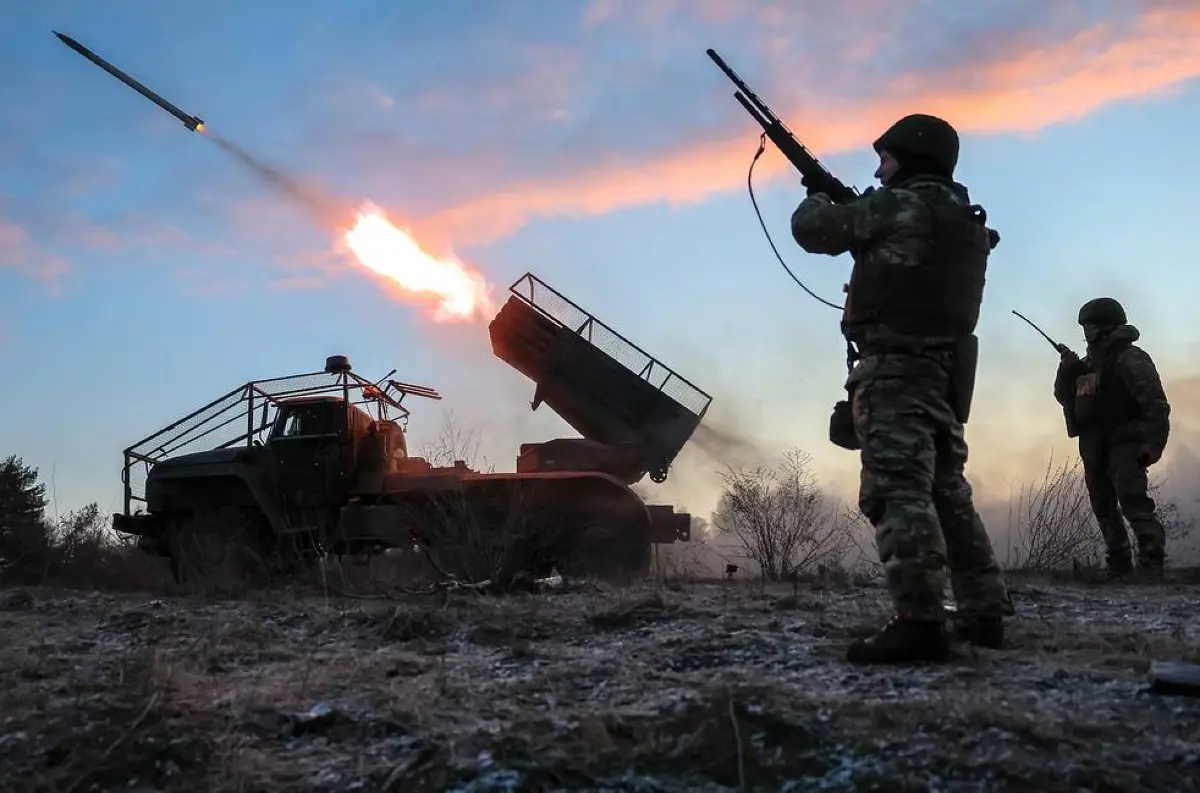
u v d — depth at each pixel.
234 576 11.80
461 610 6.22
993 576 4.77
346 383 13.47
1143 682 3.83
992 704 3.46
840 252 4.74
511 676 4.33
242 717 3.61
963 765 2.90
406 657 4.77
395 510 12.45
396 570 11.26
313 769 3.14
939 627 4.29
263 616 6.34
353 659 4.75
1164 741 3.11
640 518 11.81
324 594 8.23
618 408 12.59
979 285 4.65
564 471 12.38
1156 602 7.12
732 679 3.81
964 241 4.52
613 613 5.79
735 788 2.87
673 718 3.27
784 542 10.37
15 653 4.98
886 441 4.41
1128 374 10.09
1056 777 2.83
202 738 3.34
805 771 2.95
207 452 13.84
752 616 5.98
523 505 11.28
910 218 4.46
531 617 5.84
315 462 13.28
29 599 7.52
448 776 2.94
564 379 12.74
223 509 13.40
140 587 10.52
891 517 4.37
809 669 4.22
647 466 12.48
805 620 5.74
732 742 3.05
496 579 8.49
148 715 3.50
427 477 12.65
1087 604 7.00
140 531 13.93
